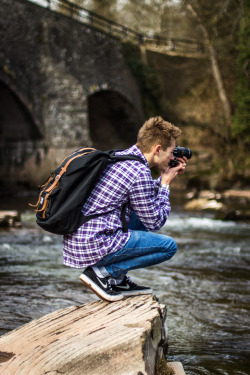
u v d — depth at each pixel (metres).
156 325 2.56
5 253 7.23
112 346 2.29
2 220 10.34
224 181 20.45
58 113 19.41
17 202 16.72
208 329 3.86
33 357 2.38
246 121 19.75
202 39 26.77
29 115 18.67
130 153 2.78
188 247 8.09
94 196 2.64
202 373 2.98
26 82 18.22
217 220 12.23
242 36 19.48
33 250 7.59
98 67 21.48
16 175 19.86
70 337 2.48
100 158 2.61
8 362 2.39
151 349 2.45
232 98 23.19
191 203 14.96
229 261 6.86
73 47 20.27
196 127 24.89
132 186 2.65
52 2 19.55
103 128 24.78
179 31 29.94
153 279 5.66
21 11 17.91
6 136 20.05
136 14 32.06
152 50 25.28
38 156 19.31
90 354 2.28
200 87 25.61
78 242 2.63
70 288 5.14
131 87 23.47
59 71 19.55
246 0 19.39
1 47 17.03
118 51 23.02
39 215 2.57
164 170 2.95
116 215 2.69
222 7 21.02
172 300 4.73
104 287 2.82
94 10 30.88
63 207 2.49
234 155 21.48
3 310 4.22
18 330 2.76
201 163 23.14
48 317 2.86
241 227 11.00
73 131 19.78
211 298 4.81
